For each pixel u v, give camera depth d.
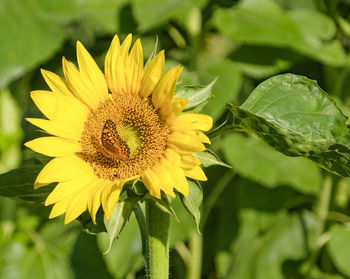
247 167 1.34
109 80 1.03
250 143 1.38
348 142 1.01
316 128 1.01
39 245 1.38
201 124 0.97
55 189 1.00
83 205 0.99
